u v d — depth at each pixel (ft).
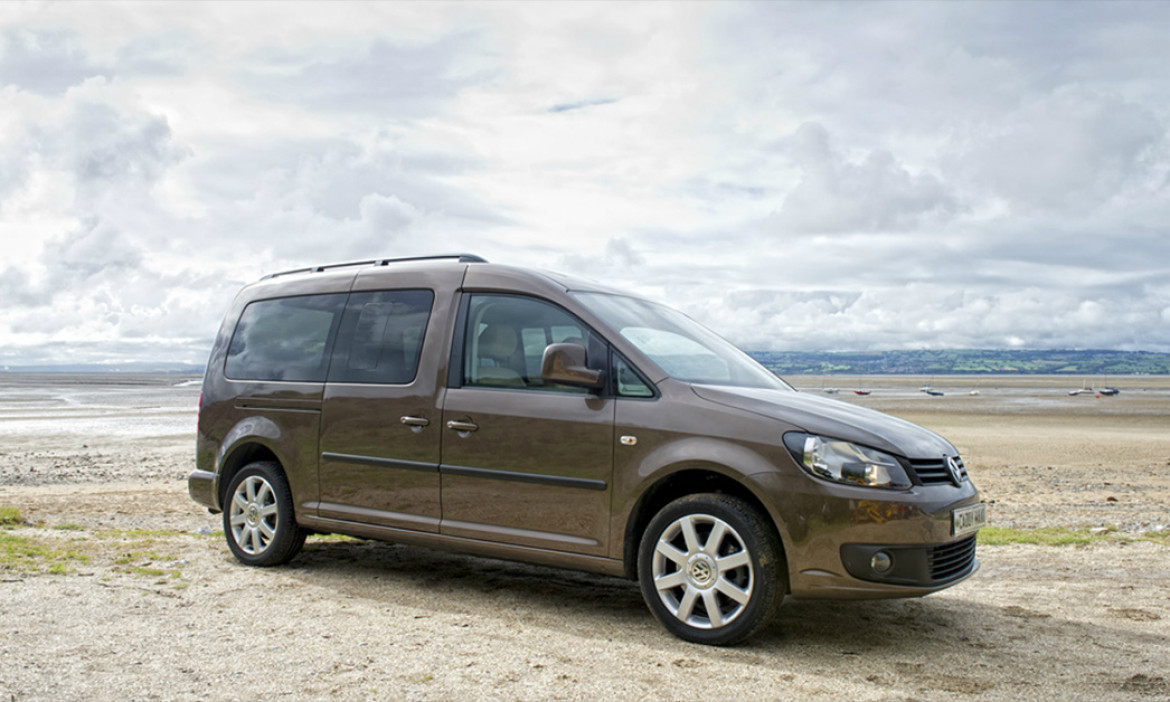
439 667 12.04
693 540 13.88
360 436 17.98
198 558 20.62
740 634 13.32
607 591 17.65
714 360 16.60
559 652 12.94
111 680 11.18
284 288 20.88
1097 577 20.18
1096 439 110.52
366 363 18.33
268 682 11.24
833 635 14.38
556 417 15.38
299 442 19.03
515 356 16.37
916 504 13.12
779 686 11.53
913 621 15.49
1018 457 81.66
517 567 20.13
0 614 14.44
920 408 241.76
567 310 15.98
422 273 18.33
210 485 20.72
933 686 11.68
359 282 19.31
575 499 15.10
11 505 35.88
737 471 13.50
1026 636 14.52
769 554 13.24
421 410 17.06
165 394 304.91
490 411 16.14
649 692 11.16
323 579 18.28
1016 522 35.06
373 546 22.90
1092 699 11.26
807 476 13.17
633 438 14.55
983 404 279.08
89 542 22.58
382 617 14.92
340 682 11.30
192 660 12.14
